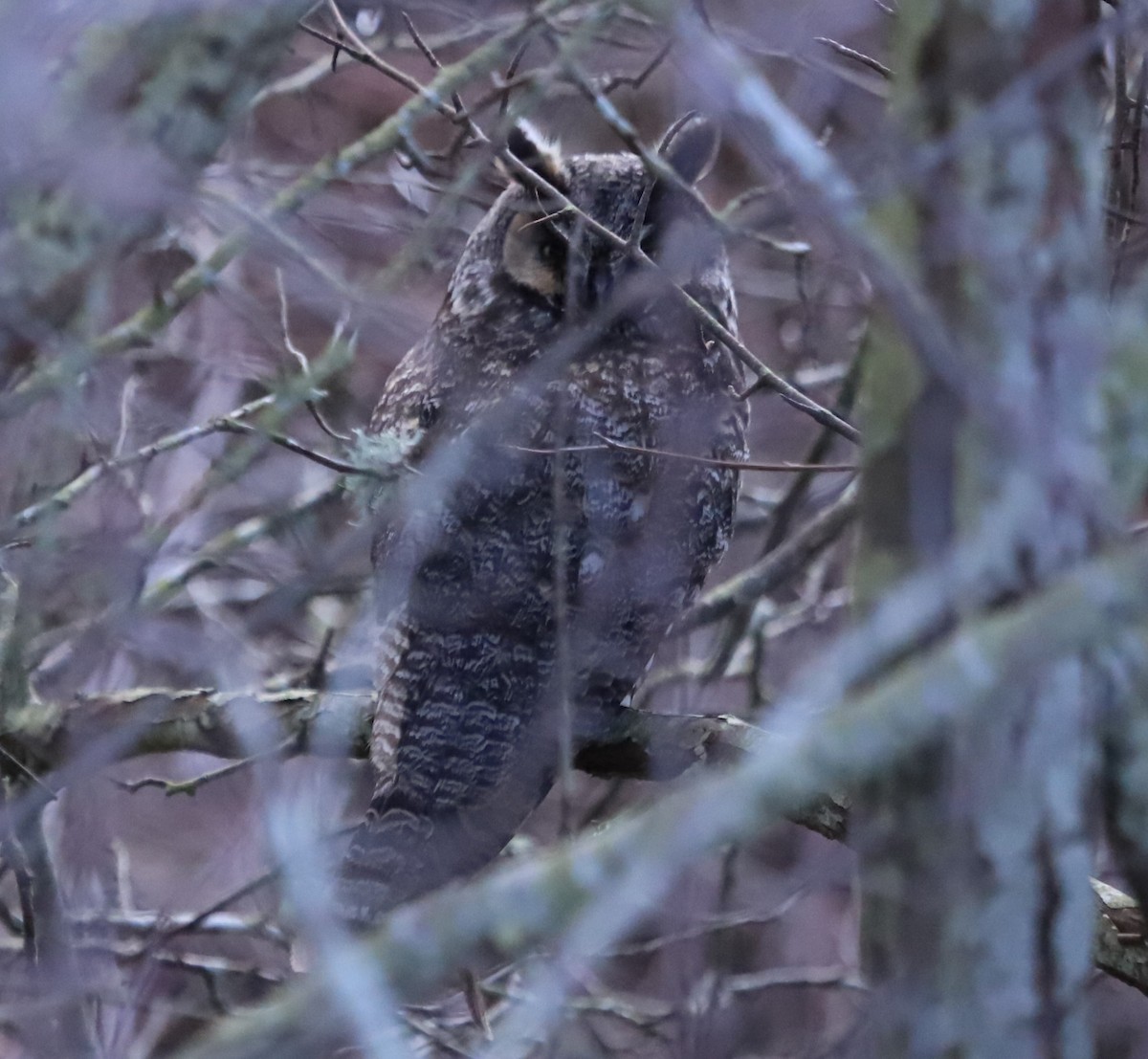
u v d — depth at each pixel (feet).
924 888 16.06
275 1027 11.66
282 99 37.91
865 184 16.61
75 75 17.21
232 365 32.68
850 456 38.34
